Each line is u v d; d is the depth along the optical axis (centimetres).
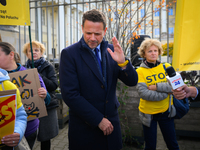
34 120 186
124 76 157
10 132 119
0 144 121
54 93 251
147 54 227
